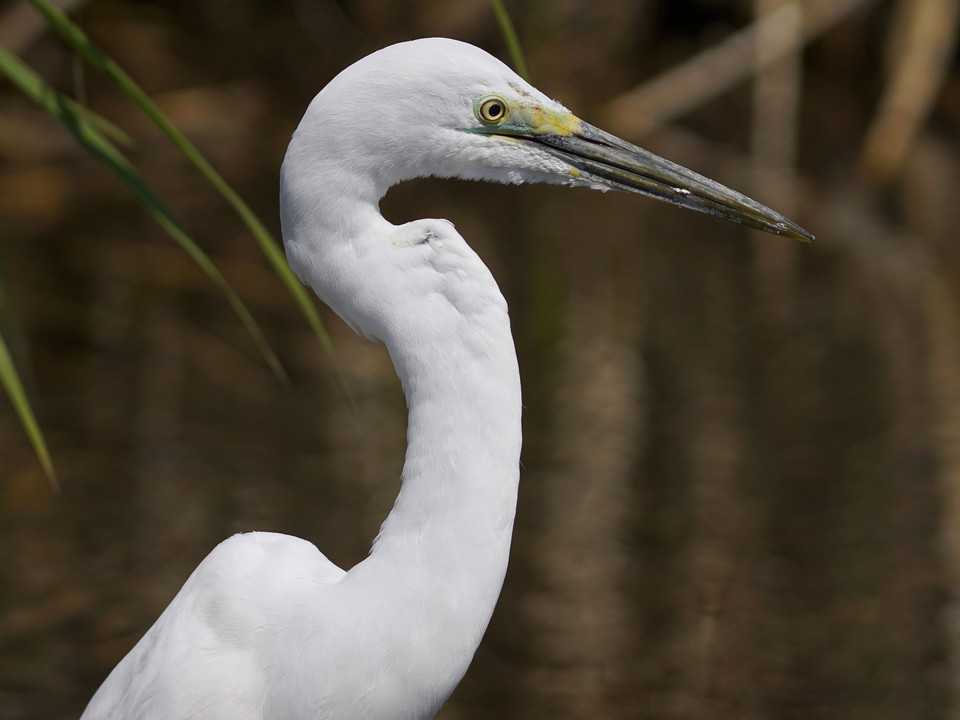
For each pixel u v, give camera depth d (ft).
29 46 62.08
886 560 28.89
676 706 23.58
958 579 28.09
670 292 46.68
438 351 13.61
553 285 47.21
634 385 38.40
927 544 29.50
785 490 32.04
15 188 53.98
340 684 13.61
